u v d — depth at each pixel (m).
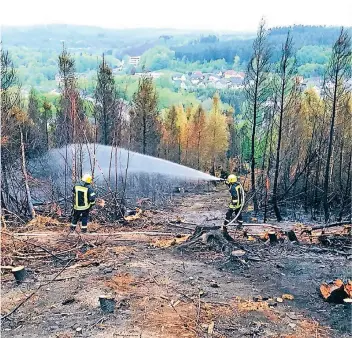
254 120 22.67
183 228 14.73
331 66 22.39
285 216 22.27
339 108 23.66
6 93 18.95
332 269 9.63
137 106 34.06
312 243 12.11
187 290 8.24
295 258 10.40
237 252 9.93
